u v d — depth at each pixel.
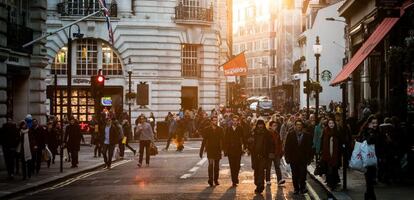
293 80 91.50
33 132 24.89
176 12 55.62
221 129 21.06
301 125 19.23
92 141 44.25
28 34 30.55
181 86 56.44
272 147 19.23
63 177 23.77
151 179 23.17
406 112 25.95
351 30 40.22
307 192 19.33
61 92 53.50
